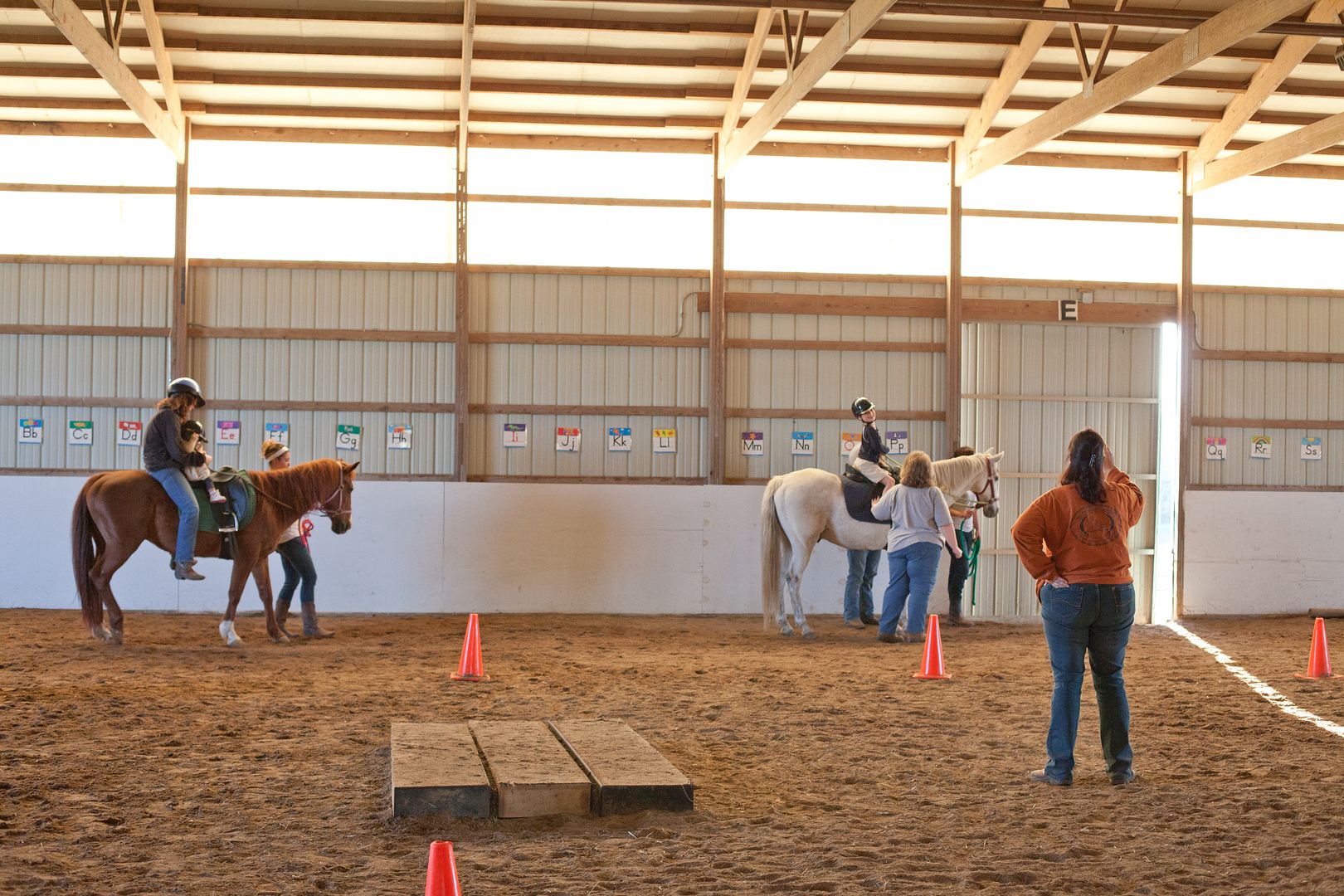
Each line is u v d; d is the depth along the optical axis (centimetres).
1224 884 381
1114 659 518
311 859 393
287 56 1077
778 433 1248
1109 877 388
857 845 420
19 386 1170
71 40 847
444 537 1182
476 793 447
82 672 769
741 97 1116
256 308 1193
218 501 887
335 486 947
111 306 1174
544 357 1226
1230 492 1281
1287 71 1086
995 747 587
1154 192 1293
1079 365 1294
